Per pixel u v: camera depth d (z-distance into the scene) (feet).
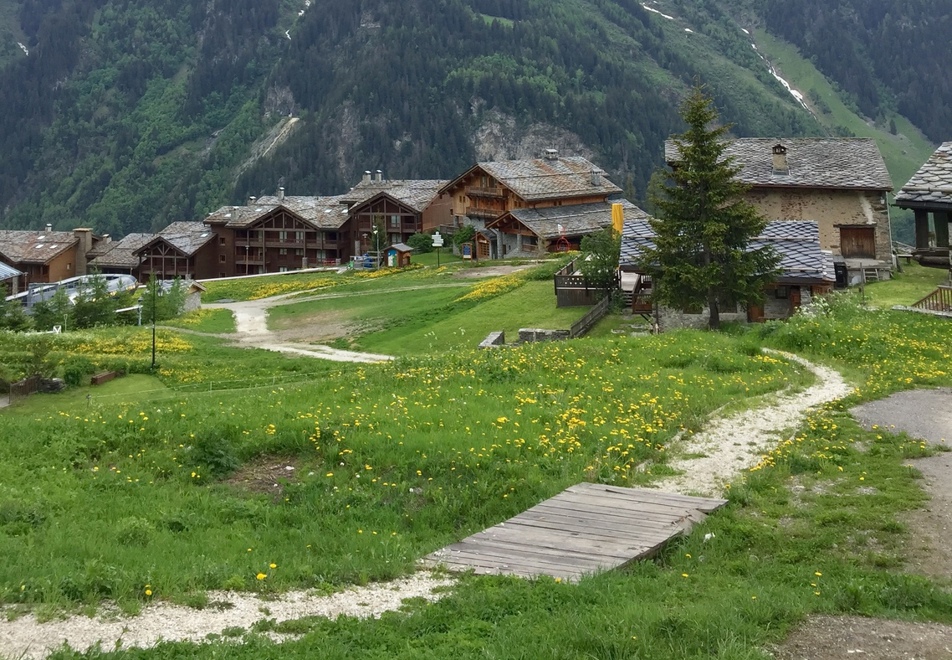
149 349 188.75
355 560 54.24
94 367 164.96
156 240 448.65
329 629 43.80
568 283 194.80
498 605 46.37
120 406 104.27
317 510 65.82
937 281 184.44
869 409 88.63
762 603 45.70
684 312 159.43
